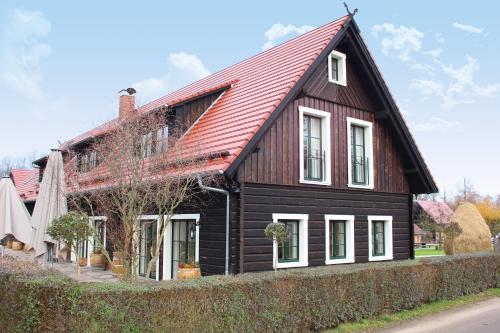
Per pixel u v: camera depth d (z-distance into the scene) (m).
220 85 15.41
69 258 19.31
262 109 12.31
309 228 13.35
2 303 7.66
